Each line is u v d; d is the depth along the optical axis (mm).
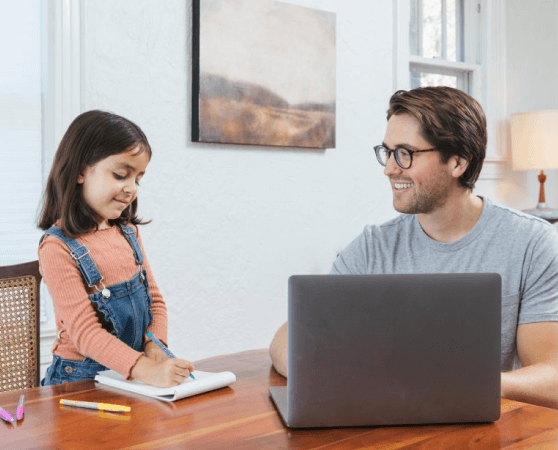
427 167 1519
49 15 2529
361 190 3584
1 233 2498
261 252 3186
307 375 1059
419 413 1079
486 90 4285
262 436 1038
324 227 3430
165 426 1082
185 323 2938
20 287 1738
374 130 3637
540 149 3980
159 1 2789
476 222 1629
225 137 2969
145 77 2766
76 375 1608
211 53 2908
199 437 1032
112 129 1626
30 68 2539
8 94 2488
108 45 2654
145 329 1758
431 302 1069
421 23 4078
